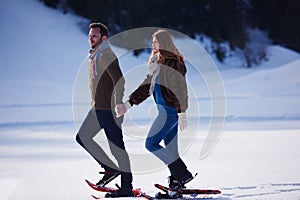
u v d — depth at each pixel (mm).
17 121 25703
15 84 43969
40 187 9758
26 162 13508
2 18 61844
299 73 46938
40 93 40625
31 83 44594
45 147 16625
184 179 8141
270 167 11086
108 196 8586
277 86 43844
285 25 76750
